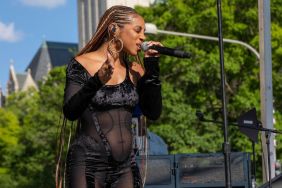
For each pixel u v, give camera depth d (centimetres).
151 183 1007
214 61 3691
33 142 5184
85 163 462
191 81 3688
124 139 466
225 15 3747
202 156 1016
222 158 1017
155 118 495
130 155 472
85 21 6788
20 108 7181
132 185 470
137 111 495
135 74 484
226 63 3650
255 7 3831
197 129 3591
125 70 477
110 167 464
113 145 464
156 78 483
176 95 3622
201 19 3788
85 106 459
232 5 3806
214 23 3756
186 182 1012
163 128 3462
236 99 3662
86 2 6675
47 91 5481
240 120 1068
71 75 468
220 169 1017
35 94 7206
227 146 983
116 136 465
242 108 3659
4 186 5344
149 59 478
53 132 5138
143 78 482
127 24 470
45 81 6022
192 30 3809
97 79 451
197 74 3709
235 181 1020
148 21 4000
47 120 5247
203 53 3741
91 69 469
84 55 475
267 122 1658
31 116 5569
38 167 5156
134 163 476
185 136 3491
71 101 457
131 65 488
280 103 3669
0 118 6262
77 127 475
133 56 485
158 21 3900
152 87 484
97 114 465
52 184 5094
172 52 474
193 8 3891
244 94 3675
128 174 469
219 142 3522
